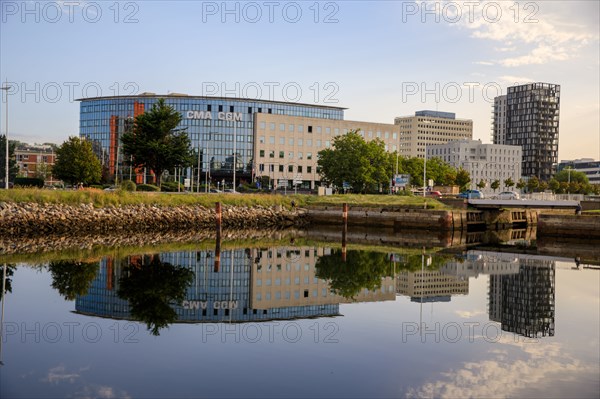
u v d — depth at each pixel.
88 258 44.56
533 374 18.12
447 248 61.28
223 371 18.19
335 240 69.06
